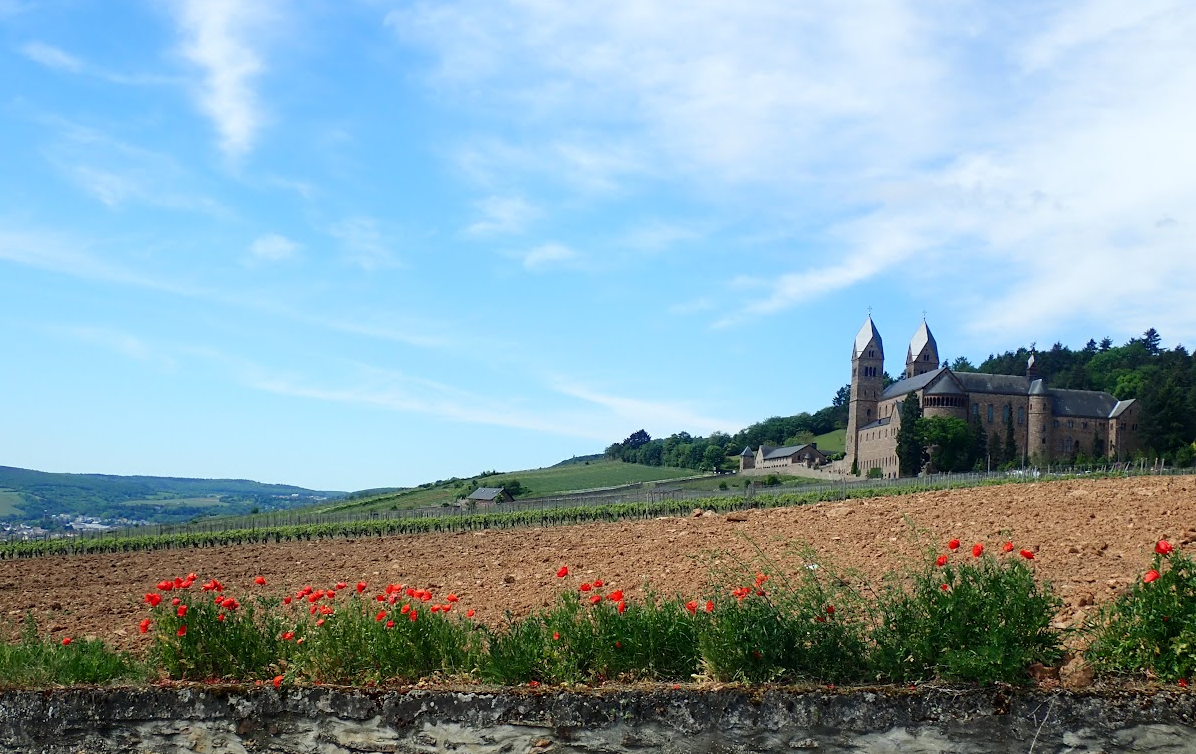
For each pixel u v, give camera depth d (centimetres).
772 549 2112
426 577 2498
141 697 1122
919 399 14012
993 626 927
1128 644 925
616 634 1042
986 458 13338
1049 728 877
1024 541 1831
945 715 898
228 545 5034
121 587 2969
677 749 948
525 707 993
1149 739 859
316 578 2797
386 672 1108
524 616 1598
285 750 1066
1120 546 1688
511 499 11569
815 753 919
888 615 976
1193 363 17025
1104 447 14175
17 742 1151
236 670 1175
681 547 2395
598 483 16562
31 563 3969
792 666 973
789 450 16575
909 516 2405
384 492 19200
